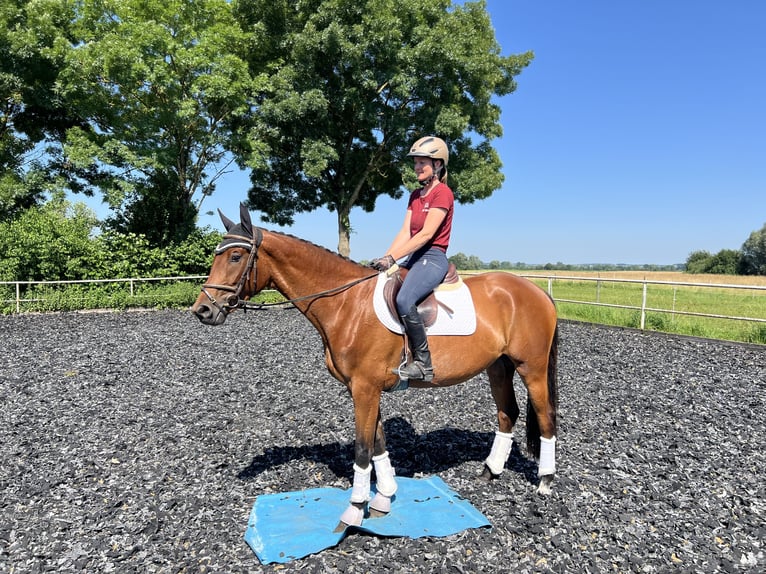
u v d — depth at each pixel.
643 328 11.80
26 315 14.01
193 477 4.09
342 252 20.00
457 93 17.73
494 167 20.39
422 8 17.44
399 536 3.16
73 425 5.36
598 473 4.11
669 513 3.47
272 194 20.66
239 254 3.10
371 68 16.91
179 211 18.64
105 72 15.78
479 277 3.87
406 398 6.42
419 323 3.16
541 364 3.71
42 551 3.05
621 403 6.15
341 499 3.60
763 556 2.98
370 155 19.80
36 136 19.25
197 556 2.98
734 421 5.45
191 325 12.66
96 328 11.97
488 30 19.92
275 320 13.95
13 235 15.41
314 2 16.73
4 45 16.53
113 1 16.28
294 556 2.92
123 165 16.84
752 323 12.73
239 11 17.95
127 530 3.29
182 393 6.59
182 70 16.55
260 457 4.50
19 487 3.93
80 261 16.05
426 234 3.17
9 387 6.84
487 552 3.00
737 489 3.83
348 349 3.22
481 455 4.55
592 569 2.84
